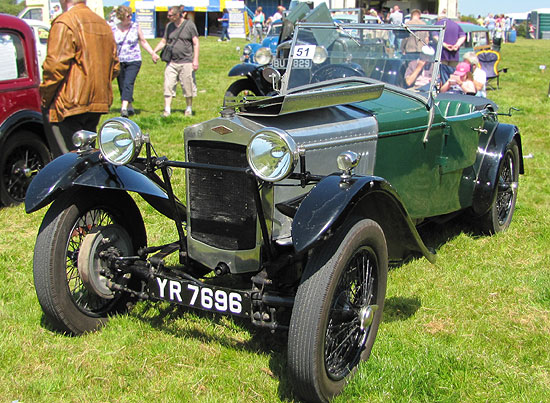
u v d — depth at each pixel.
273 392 2.83
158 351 3.15
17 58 5.73
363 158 3.51
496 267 4.35
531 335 3.41
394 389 2.83
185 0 30.83
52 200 3.10
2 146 5.49
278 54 9.45
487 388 2.89
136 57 9.58
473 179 4.64
